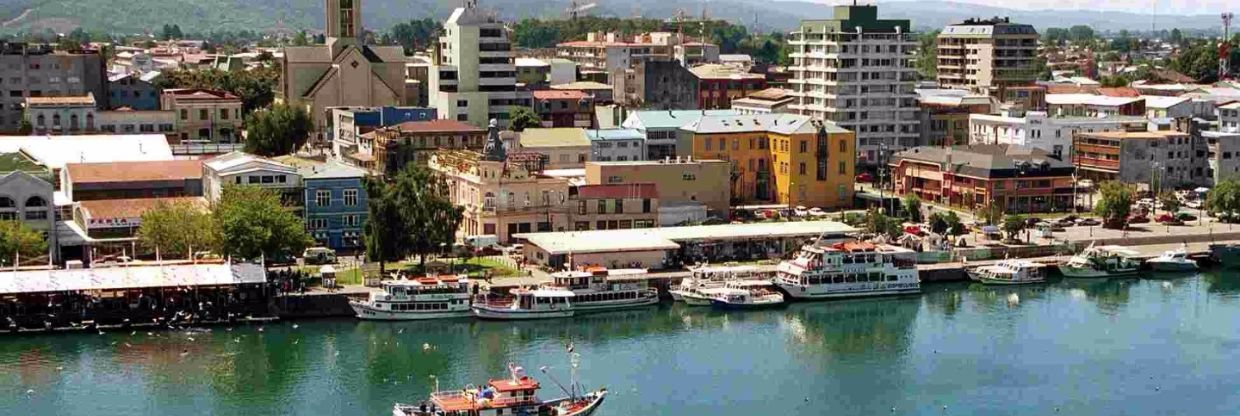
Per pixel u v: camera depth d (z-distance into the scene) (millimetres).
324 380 187750
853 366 197000
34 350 199875
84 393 180750
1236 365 197875
